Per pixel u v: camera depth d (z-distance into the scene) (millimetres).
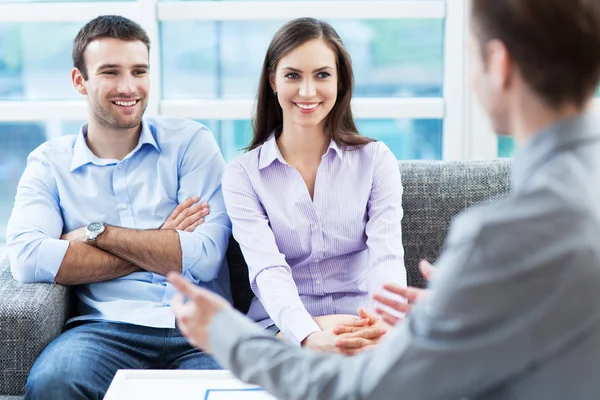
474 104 2801
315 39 2012
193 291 959
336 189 2107
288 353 905
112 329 2066
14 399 1937
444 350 774
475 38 830
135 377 1556
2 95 3008
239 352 924
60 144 2291
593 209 747
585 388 743
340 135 2133
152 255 2117
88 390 1877
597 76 780
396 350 812
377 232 2074
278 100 2115
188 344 2100
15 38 2953
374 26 2908
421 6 2770
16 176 3061
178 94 2965
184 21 2822
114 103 2178
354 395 832
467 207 2334
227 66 2949
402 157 2965
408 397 799
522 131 819
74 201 2248
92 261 2104
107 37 2170
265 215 2121
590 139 782
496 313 749
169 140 2301
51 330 2025
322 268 2135
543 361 752
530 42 771
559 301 729
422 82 2967
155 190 2268
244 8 2775
